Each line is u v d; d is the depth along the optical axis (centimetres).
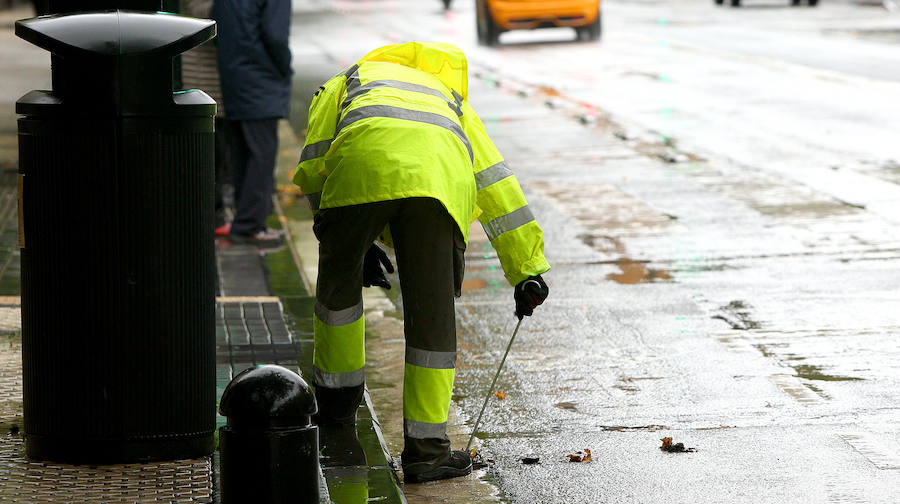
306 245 2259
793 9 8394
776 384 1477
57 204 1138
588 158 3141
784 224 2359
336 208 1168
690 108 3897
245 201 2277
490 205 1199
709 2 9575
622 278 2009
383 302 1900
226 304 1825
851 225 2336
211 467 1164
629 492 1163
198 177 1166
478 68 5209
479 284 2011
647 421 1365
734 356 1592
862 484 1169
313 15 9394
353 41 6725
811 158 3022
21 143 1152
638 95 4238
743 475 1198
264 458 1018
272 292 1920
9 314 1742
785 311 1797
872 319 1745
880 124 3481
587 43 6212
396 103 1151
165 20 1152
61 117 1130
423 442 1188
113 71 1125
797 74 4628
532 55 5712
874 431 1315
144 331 1157
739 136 3369
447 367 1184
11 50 6369
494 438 1327
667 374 1527
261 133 2241
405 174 1109
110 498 1078
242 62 2189
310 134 1240
